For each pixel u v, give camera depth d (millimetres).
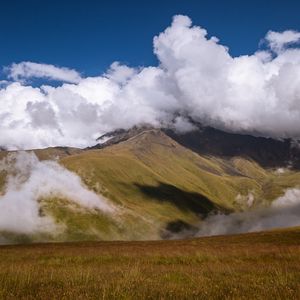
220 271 23875
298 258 34688
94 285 16266
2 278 18688
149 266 29594
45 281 18297
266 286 16078
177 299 13391
